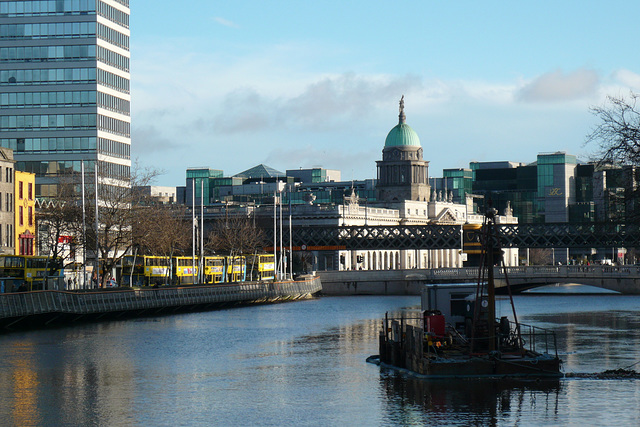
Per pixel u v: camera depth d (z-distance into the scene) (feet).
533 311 613.52
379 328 473.67
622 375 281.13
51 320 469.98
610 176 287.07
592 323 504.02
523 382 268.62
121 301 522.88
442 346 287.28
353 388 271.69
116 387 281.74
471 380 269.85
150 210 605.73
